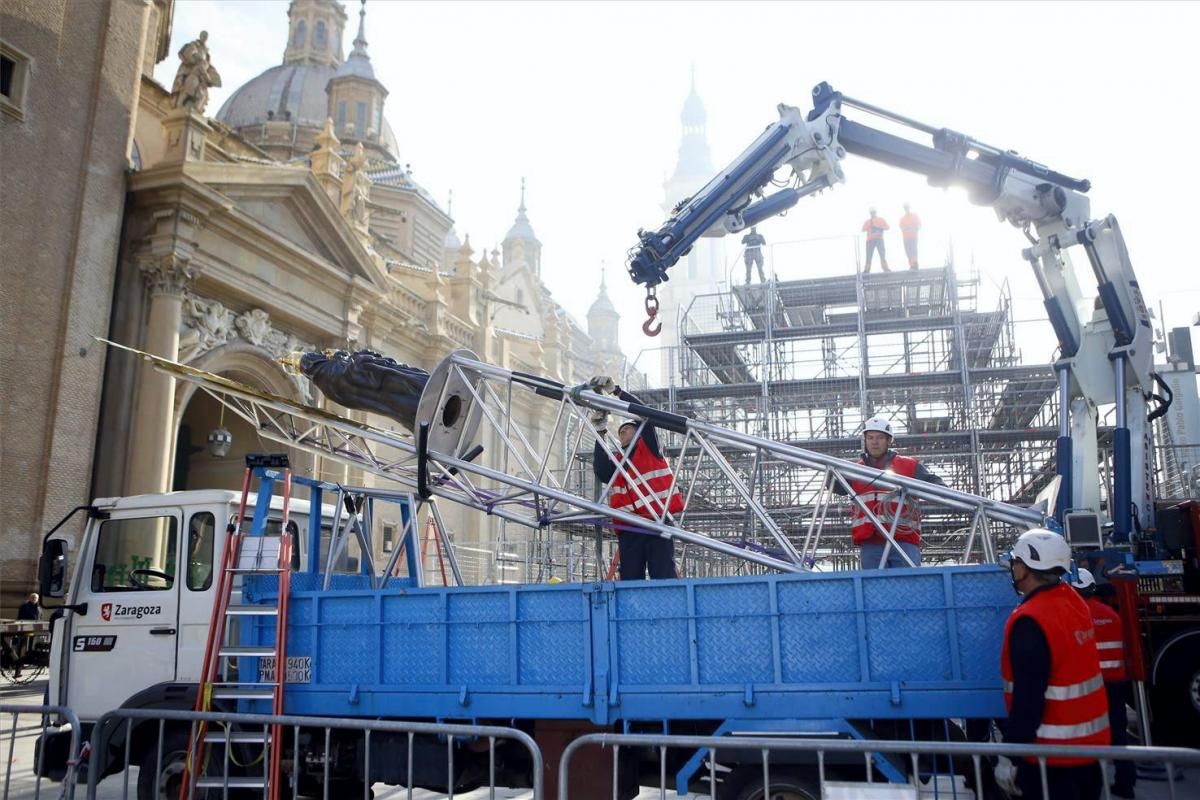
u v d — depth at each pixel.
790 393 21.27
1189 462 20.33
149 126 25.70
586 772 6.05
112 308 19.39
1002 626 5.37
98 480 18.53
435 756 6.44
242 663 6.95
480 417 9.05
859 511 7.44
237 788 6.76
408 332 29.53
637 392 21.39
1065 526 7.18
